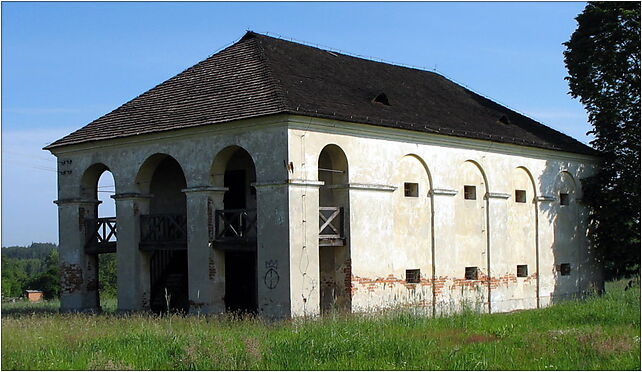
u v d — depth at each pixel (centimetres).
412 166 2577
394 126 2439
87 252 2708
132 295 2533
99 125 2694
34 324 2041
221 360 1506
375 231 2412
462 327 2003
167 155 2517
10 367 1479
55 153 2773
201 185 2359
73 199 2700
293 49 2716
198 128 2344
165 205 2809
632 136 3228
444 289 2653
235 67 2545
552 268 3164
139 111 2634
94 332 1842
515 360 1560
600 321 2081
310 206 2228
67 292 2716
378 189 2422
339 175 2348
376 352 1595
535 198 3092
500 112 3228
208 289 2345
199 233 2369
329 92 2452
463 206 2762
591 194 3325
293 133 2188
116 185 2588
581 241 3341
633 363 1496
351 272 2319
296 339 1689
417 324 2000
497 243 2898
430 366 1487
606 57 3180
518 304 2986
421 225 2597
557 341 1742
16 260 12100
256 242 2278
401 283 2502
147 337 1731
